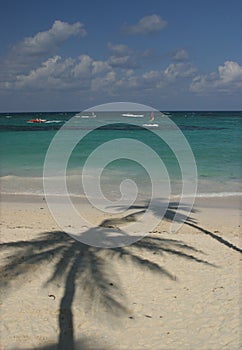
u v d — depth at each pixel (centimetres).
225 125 7162
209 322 690
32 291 786
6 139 4338
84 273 867
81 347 611
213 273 894
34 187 1917
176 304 751
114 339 635
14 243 1052
